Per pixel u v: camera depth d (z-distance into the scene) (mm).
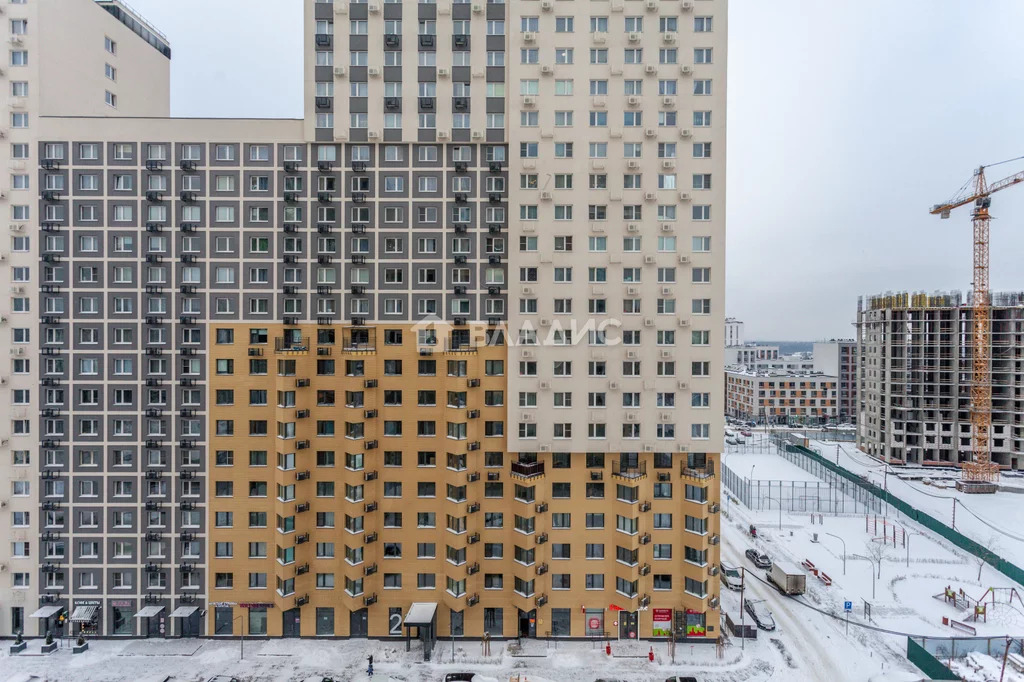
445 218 47969
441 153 48188
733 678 42906
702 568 45719
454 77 48062
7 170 47500
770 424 171375
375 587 47688
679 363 47219
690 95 47062
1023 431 108750
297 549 46781
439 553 47656
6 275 47531
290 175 48031
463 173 48156
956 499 91750
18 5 47531
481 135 47781
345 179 48031
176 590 47719
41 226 47500
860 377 128250
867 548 70062
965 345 113812
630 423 47406
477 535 47406
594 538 47688
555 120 47281
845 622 51750
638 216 47531
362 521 46625
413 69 47906
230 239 47875
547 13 47000
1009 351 110688
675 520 47594
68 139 47688
